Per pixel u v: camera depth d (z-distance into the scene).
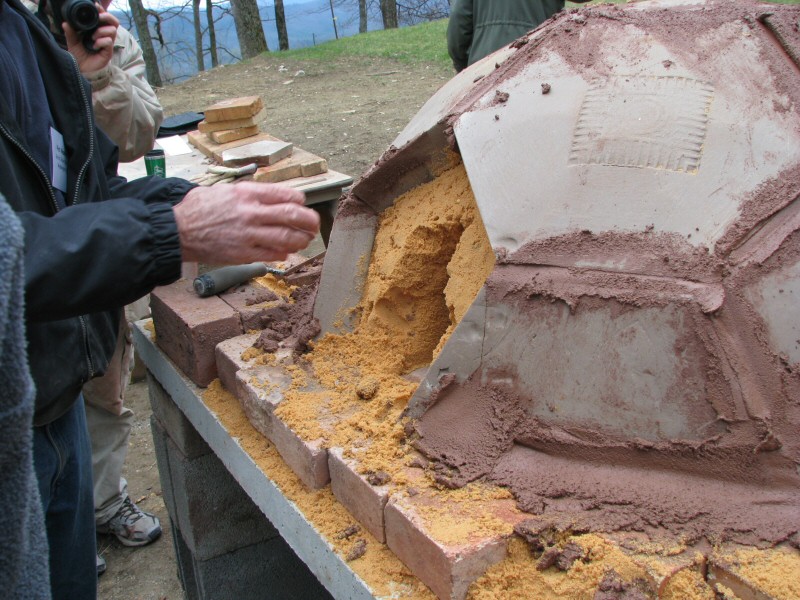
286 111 8.41
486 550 1.18
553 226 1.36
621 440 1.29
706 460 1.24
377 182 1.78
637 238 1.30
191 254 1.28
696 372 1.23
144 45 16.80
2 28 1.51
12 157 1.44
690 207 1.28
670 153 1.32
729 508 1.21
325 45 12.41
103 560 2.86
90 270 1.20
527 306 1.35
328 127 7.57
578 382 1.31
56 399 1.55
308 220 1.31
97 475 2.84
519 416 1.37
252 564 2.42
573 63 1.49
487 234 1.42
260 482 1.63
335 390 1.65
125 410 2.87
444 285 1.75
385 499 1.32
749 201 1.26
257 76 10.60
